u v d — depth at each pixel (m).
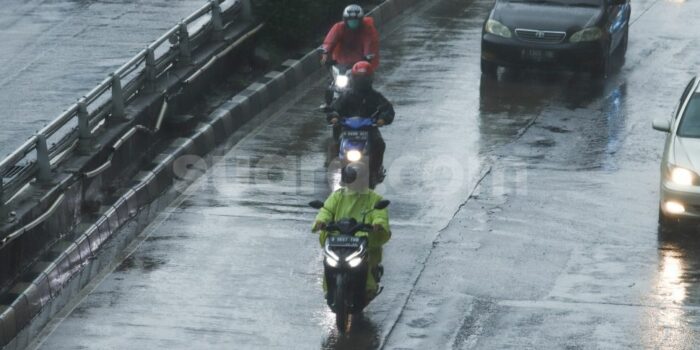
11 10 81.75
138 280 44.97
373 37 59.78
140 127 55.25
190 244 48.28
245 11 73.19
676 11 89.50
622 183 54.56
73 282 45.06
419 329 40.59
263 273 45.41
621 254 46.47
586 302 42.28
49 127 47.66
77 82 66.25
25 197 45.91
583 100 68.25
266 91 67.12
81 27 77.31
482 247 47.38
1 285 42.69
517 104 67.25
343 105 51.78
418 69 74.00
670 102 67.81
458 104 67.00
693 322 40.59
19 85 65.75
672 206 47.94
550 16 72.44
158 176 54.34
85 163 50.00
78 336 40.59
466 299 42.78
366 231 40.16
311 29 76.56
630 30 84.38
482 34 72.75
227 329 40.84
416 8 90.25
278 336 40.25
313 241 48.41
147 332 40.69
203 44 67.75
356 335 40.19
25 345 40.16
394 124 63.28
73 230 48.47
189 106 63.00
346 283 39.25
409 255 46.62
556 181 54.84
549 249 47.09
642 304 42.03
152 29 76.69
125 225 50.44
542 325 40.59
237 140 61.28
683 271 44.84
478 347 39.16
